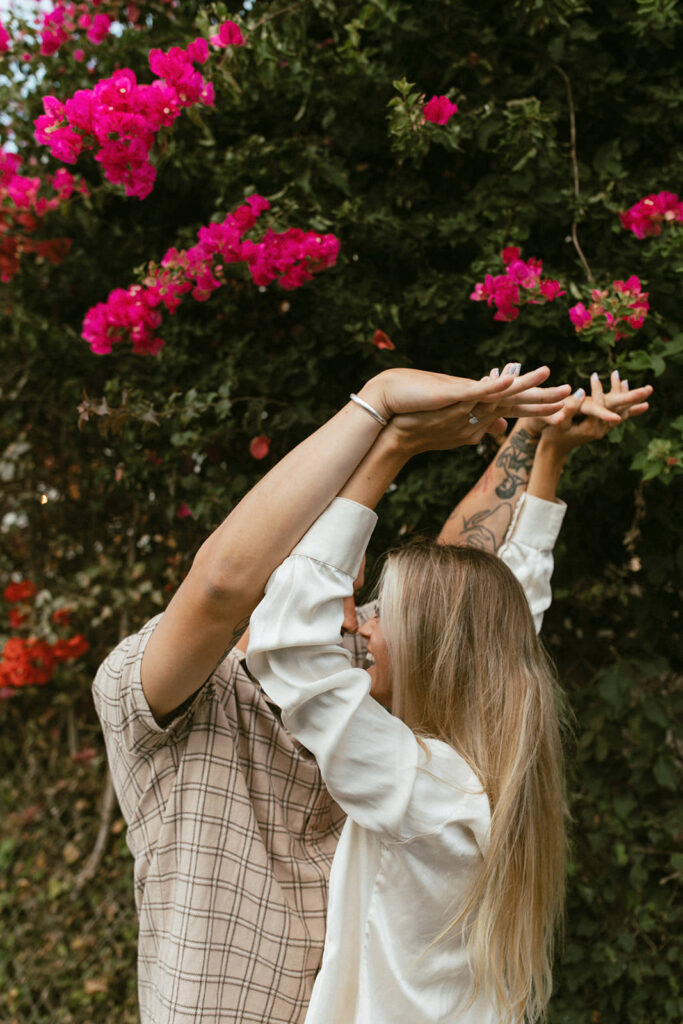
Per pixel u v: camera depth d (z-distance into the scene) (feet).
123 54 6.91
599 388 3.90
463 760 3.32
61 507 9.29
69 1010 8.80
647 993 6.69
